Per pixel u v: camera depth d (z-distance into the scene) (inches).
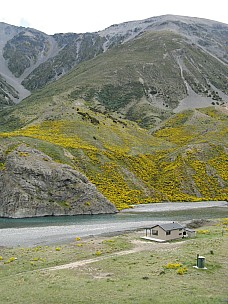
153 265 1536.7
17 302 1090.7
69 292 1170.0
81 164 4549.7
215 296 1090.7
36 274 1453.0
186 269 1427.2
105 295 1125.1
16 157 3922.2
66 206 3627.0
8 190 3580.2
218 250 1811.0
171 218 3358.8
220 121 7263.8
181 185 4817.9
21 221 3213.6
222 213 3661.4
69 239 2411.4
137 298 1082.7
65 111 6451.8
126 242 2240.4
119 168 4793.3
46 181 3769.7
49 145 4626.0
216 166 5305.1
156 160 5570.9
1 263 1723.7
